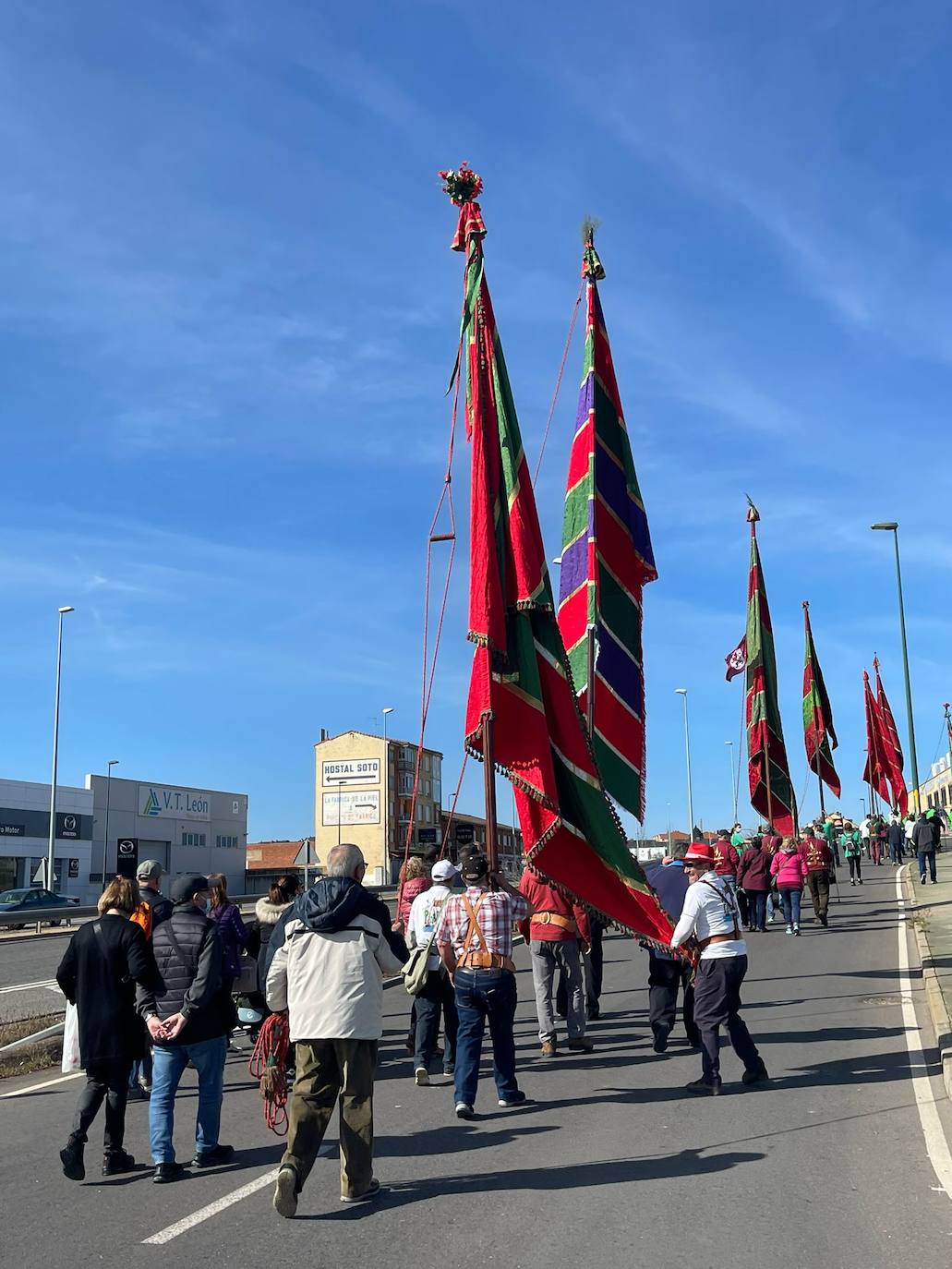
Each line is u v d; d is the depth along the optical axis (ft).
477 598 32.45
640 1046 35.40
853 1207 19.13
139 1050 23.13
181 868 255.09
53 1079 35.53
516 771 32.12
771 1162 21.91
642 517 47.03
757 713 73.46
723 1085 29.07
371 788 294.25
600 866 32.99
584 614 45.06
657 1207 19.36
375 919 20.68
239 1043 41.16
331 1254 17.48
